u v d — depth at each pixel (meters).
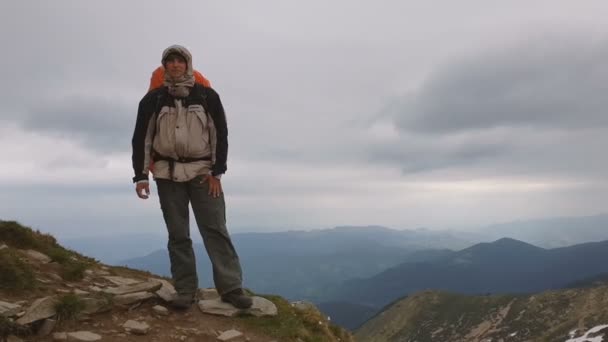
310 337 3.59
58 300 2.74
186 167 3.17
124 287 3.39
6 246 3.61
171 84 3.12
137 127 3.16
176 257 3.39
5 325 2.38
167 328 3.03
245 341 3.10
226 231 3.44
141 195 3.14
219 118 3.23
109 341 2.64
